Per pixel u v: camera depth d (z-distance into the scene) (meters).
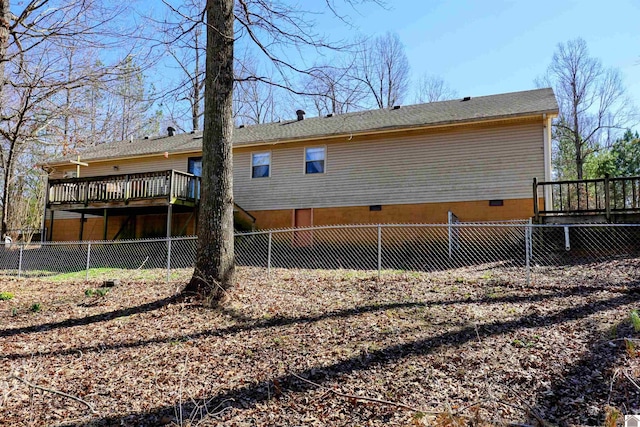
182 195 14.07
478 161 12.24
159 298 7.15
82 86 9.55
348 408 3.40
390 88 29.25
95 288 8.66
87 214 17.67
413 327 5.10
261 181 15.12
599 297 5.86
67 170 18.50
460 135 12.54
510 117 11.46
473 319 5.24
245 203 15.25
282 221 14.61
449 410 3.20
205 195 6.89
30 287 9.27
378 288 7.12
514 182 11.76
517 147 11.83
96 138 13.78
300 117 17.25
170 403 3.69
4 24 7.77
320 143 14.37
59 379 4.29
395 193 13.16
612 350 4.04
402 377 3.85
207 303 6.40
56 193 15.62
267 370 4.20
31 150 16.17
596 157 26.78
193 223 15.53
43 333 5.73
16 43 8.75
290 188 14.66
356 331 5.09
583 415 3.07
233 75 7.14
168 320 5.91
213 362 4.50
